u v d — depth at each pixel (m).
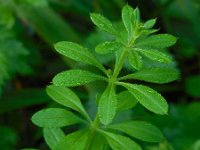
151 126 0.23
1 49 0.44
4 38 0.45
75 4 0.55
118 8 0.51
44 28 0.47
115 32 0.21
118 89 0.44
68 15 0.59
